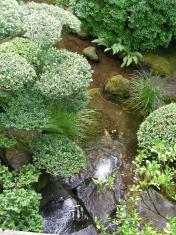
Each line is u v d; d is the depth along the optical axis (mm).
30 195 4516
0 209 4336
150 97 6672
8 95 4688
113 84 6852
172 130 5586
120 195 5383
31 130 4980
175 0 7156
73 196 5363
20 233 3500
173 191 5277
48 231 4992
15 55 4590
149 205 5109
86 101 5047
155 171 3666
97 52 7695
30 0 8172
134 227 3668
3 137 4801
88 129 6246
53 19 4609
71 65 4781
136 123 6578
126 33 7504
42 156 4801
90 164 5754
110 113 6645
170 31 7516
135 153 6086
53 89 4488
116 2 7176
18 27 4504
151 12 7137
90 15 7570
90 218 5137
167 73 7449
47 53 4918
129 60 7406
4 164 5078
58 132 5375
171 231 3363
